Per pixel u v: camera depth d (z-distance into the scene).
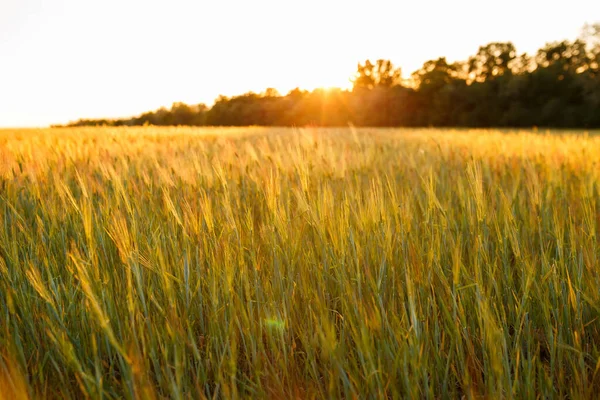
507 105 50.56
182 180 2.70
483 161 3.96
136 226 1.87
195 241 1.95
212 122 59.62
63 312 1.58
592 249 1.85
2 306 1.70
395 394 1.28
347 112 59.56
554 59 54.53
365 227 1.92
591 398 1.41
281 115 59.97
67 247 2.02
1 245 1.93
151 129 11.47
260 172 2.96
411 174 3.51
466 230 2.14
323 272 1.82
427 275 1.74
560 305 1.71
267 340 1.56
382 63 67.94
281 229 1.91
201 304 1.67
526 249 1.91
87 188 2.72
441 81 57.25
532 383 1.38
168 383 1.28
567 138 6.80
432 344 1.58
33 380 1.42
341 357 1.33
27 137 6.12
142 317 1.57
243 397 1.39
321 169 3.13
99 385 1.21
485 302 1.42
